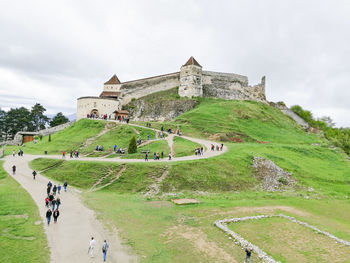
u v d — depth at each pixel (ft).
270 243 65.21
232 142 199.41
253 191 118.52
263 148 179.01
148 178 114.62
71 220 74.95
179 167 122.83
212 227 73.72
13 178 118.73
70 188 109.50
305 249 62.49
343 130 409.49
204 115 245.65
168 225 74.49
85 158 151.33
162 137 190.29
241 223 77.77
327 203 106.63
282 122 279.69
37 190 102.78
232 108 269.64
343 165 180.14
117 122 226.58
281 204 101.24
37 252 55.42
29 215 76.02
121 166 124.26
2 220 70.49
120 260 54.44
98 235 66.08
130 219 78.07
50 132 276.00
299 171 147.74
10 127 351.46
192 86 297.53
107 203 92.07
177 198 100.58
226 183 120.06
